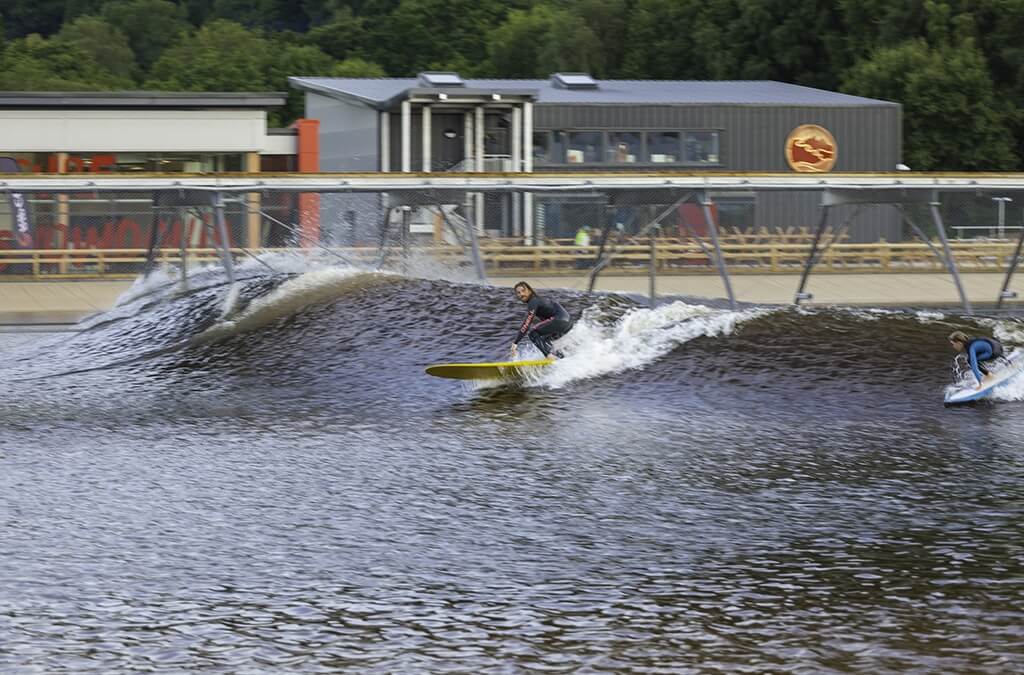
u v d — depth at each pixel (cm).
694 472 3847
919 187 6775
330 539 3158
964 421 4597
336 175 6650
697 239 8412
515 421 4656
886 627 2545
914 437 4325
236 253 8062
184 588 2800
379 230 8081
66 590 2784
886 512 3372
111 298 8594
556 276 9019
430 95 10675
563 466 3934
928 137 14238
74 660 2412
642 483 3709
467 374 5175
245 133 11188
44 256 9425
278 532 3219
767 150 11562
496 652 2444
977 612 2620
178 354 5872
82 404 5028
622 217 9775
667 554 3028
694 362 5381
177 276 7725
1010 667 2341
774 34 16662
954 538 3131
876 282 9312
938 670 2328
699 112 11375
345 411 4862
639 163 11312
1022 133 14688
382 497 3562
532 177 6638
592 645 2473
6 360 6103
